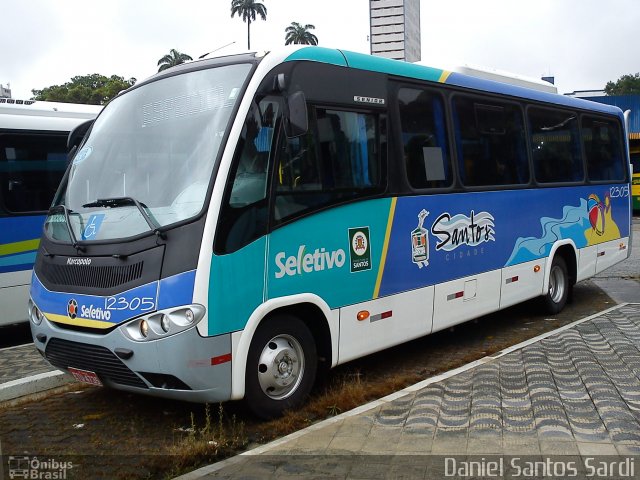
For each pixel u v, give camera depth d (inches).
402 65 266.5
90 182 222.5
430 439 184.4
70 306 203.3
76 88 2187.5
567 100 384.2
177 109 217.5
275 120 210.5
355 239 234.4
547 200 354.6
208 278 186.4
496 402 210.5
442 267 277.0
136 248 193.3
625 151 449.1
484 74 324.2
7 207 337.1
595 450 172.4
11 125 346.9
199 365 185.3
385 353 300.5
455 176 287.9
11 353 297.6
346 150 234.5
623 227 442.6
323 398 225.0
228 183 193.5
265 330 205.8
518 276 331.3
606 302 410.3
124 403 235.0
